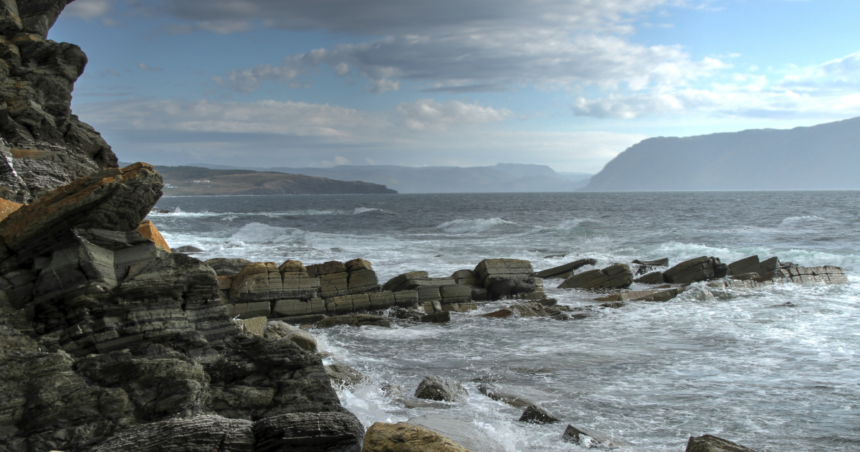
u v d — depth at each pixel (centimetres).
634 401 796
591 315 1443
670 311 1482
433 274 2061
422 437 524
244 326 1039
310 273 1519
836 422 713
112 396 559
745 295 1664
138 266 700
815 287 1758
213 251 2670
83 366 585
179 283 707
